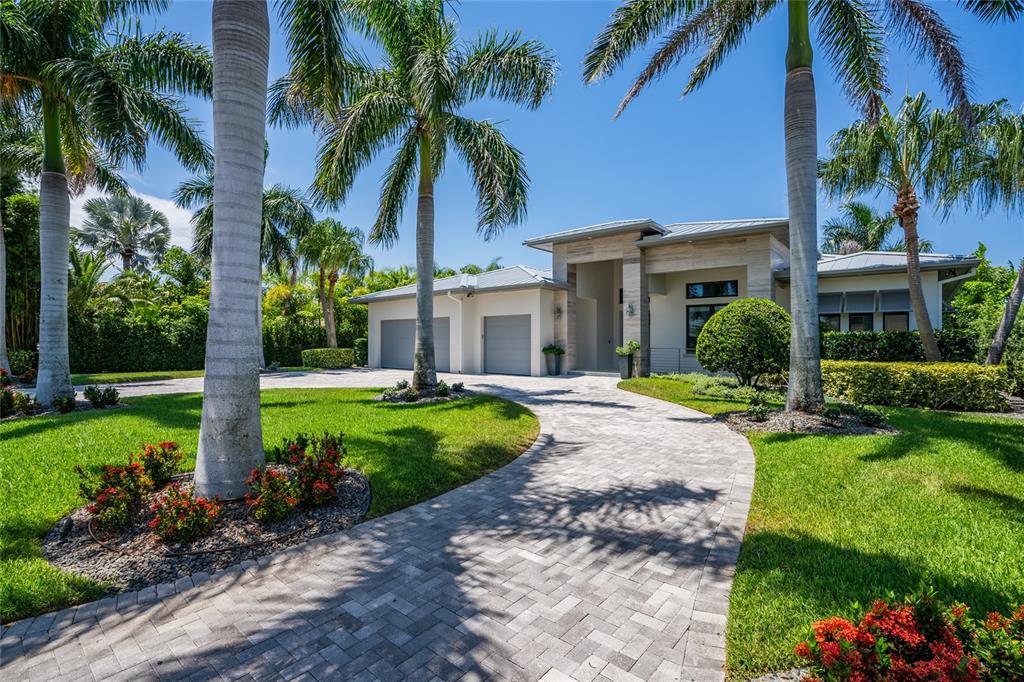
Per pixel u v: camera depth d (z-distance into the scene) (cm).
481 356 2366
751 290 1745
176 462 587
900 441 731
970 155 1326
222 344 514
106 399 1186
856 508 495
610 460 733
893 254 1850
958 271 1652
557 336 2214
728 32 1139
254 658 287
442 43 1227
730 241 1797
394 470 662
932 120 1308
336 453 582
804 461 666
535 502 557
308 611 337
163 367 2473
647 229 1917
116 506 448
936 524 449
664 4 1078
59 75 1012
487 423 982
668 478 639
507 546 442
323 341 3203
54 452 720
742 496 564
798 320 934
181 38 1210
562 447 816
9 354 1958
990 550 396
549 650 293
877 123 1119
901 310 1672
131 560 403
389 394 1364
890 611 231
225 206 520
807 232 920
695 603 344
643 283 1958
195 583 376
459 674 272
